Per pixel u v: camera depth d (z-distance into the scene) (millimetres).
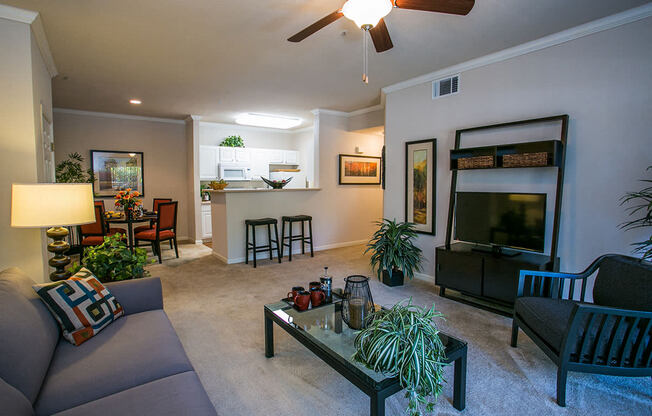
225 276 4250
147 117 6332
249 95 4742
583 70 2713
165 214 5023
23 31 2408
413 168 4082
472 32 2760
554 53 2867
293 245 5656
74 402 1257
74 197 2078
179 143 6746
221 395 1907
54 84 4129
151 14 2441
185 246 6234
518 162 2879
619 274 2059
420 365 1407
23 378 1210
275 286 3846
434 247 3918
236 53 3193
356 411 1779
